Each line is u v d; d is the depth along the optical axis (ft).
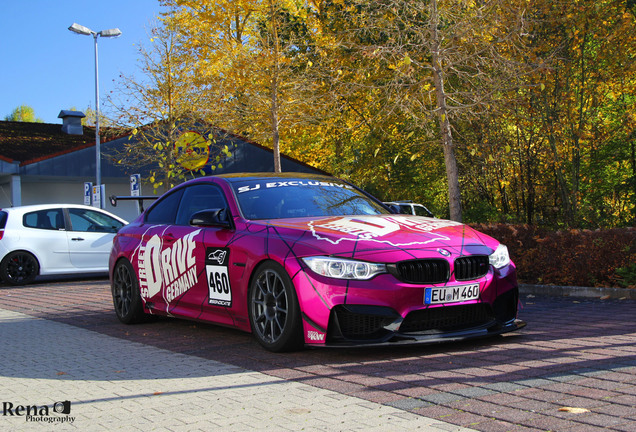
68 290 38.81
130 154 76.07
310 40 75.92
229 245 18.76
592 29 46.03
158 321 24.34
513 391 12.62
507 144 51.55
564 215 51.62
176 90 66.49
